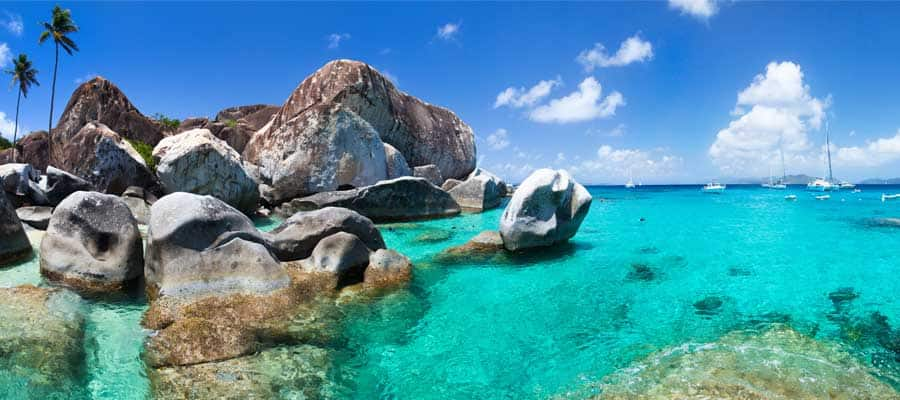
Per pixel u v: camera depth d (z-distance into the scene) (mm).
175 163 15758
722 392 5090
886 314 7688
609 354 6207
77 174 16516
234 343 5945
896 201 33062
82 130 17359
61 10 35031
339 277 8734
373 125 25875
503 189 33562
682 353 6152
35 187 14695
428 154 29250
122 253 8461
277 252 9305
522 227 11789
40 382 4848
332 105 20969
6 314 6246
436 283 9359
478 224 17844
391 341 6559
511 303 8234
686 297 8625
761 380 5348
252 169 20875
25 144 28859
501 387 5379
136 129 24797
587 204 12711
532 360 6055
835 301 8367
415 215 19297
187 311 6773
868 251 12719
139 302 7602
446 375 5648
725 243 13945
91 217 8602
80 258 8289
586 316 7633
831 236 15336
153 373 5273
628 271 10445
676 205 29203
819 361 5859
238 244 7973
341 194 18062
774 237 15094
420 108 30125
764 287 9250
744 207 27500
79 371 5250
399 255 9734
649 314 7738
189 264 7523
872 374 5523
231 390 5016
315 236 9711
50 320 6234
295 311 7207
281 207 19281
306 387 5211
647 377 5504
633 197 40719
